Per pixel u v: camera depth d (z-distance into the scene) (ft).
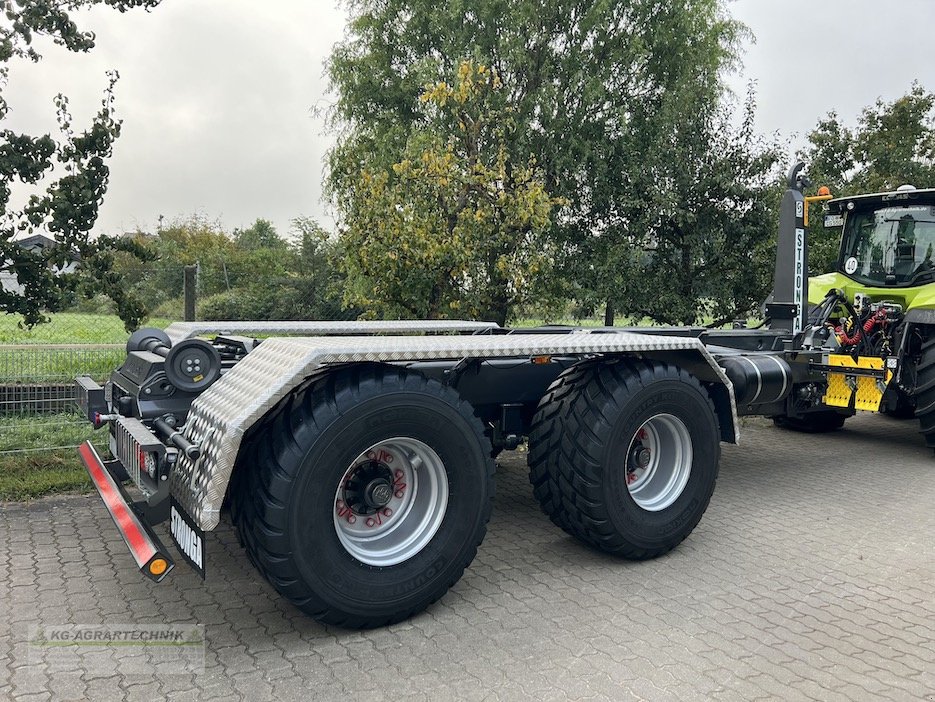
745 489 18.13
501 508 16.34
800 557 13.44
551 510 13.21
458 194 27.43
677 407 13.15
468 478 11.04
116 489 11.18
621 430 12.47
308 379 10.43
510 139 37.58
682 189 32.58
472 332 19.63
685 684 9.00
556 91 38.17
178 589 11.67
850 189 37.17
